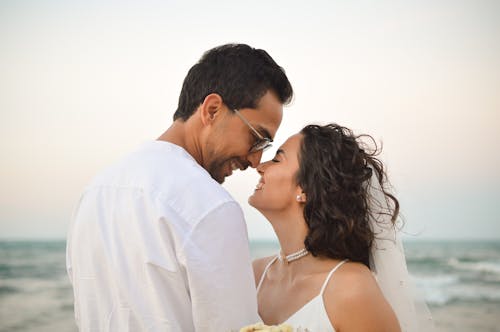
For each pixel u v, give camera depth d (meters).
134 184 1.94
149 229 1.85
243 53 2.26
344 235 2.32
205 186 1.91
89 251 1.96
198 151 2.27
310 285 2.35
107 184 2.02
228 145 2.27
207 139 2.24
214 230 1.85
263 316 2.54
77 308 2.07
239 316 1.86
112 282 1.89
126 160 2.06
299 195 2.43
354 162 2.41
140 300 1.83
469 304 20.55
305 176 2.40
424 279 24.86
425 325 2.59
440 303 20.84
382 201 2.56
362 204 2.39
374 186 2.56
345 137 2.46
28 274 26.22
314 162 2.39
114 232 1.91
